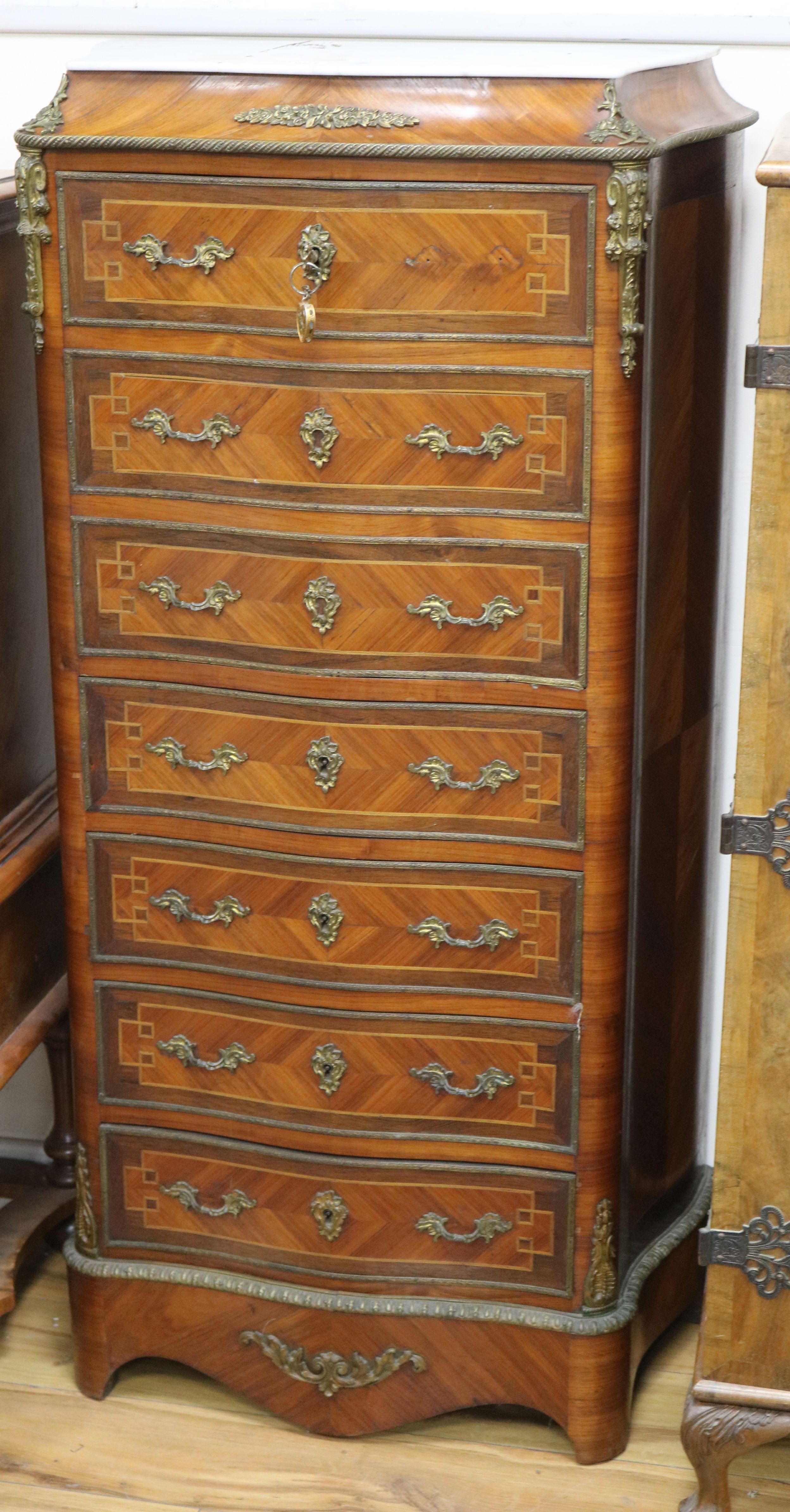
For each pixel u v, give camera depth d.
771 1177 1.98
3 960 2.32
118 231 1.93
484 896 2.09
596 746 2.00
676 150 1.91
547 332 1.87
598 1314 2.21
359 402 1.92
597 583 1.94
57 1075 2.59
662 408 1.98
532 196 1.82
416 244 1.86
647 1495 2.22
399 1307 2.23
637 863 2.12
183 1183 2.28
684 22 2.25
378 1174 2.20
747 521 2.39
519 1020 2.12
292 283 1.89
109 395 2.00
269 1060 2.20
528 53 2.29
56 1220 2.58
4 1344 2.51
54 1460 2.29
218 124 1.87
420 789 2.05
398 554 1.97
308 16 2.34
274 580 2.01
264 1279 2.28
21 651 2.35
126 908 2.19
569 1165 2.16
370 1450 2.31
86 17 2.38
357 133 1.84
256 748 2.08
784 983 1.91
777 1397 2.04
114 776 2.14
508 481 1.93
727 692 2.46
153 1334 2.35
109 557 2.06
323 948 2.12
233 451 1.97
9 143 2.47
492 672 2.00
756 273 2.29
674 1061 2.36
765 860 1.88
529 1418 2.38
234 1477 2.26
